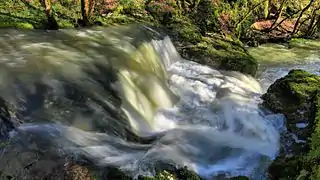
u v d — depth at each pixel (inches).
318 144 275.6
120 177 234.8
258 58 573.6
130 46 409.1
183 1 620.4
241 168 273.1
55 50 365.1
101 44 402.6
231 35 598.2
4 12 464.1
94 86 316.8
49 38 402.0
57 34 420.5
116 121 297.1
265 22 754.8
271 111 351.6
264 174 266.1
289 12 812.6
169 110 354.6
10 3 494.9
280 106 351.3
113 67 353.1
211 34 563.8
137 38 441.1
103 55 372.2
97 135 276.2
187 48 483.8
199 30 560.4
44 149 243.0
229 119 343.0
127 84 340.8
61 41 395.9
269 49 631.2
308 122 319.3
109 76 337.4
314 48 657.6
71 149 250.7
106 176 235.3
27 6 499.8
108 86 324.5
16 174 221.3
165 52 456.1
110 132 285.1
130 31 465.4
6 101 270.2
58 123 271.4
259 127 328.5
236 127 332.8
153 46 441.7
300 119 326.3
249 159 284.7
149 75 374.6
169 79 409.4
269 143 309.3
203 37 536.1
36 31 425.1
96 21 494.3
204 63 465.1
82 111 289.0
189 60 468.1
